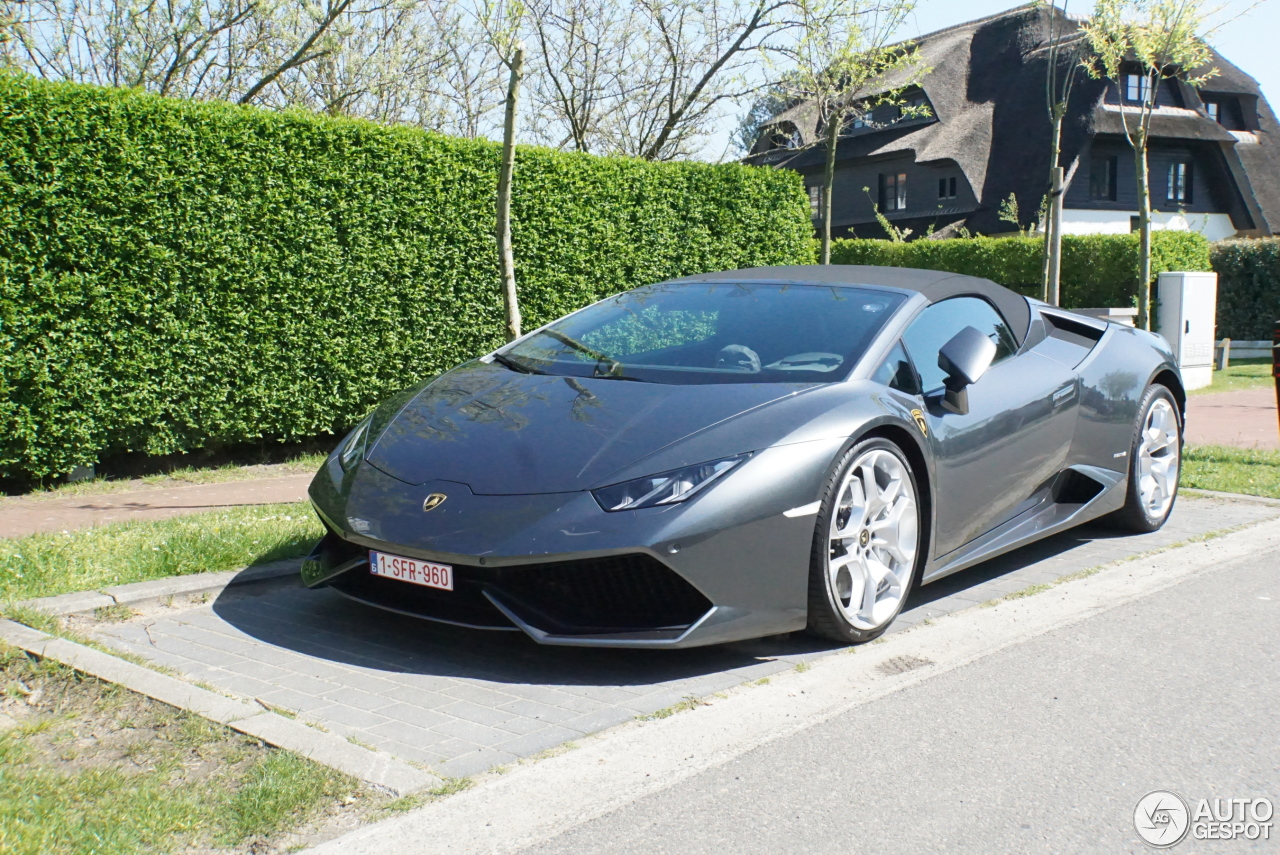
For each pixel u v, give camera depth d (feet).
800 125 64.03
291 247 24.44
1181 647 12.05
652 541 10.20
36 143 20.47
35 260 20.67
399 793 8.01
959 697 10.49
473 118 55.11
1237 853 7.58
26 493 21.52
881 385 12.60
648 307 15.08
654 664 11.34
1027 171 91.09
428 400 13.41
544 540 10.28
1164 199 103.60
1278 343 22.79
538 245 29.32
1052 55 31.09
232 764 8.36
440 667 11.11
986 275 58.75
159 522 16.72
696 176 33.42
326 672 10.88
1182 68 37.24
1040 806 8.24
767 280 15.33
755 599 10.89
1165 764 9.04
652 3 52.49
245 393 24.12
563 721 9.69
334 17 43.01
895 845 7.59
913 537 12.48
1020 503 14.99
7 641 10.52
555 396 12.61
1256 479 21.86
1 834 7.00
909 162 100.42
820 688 10.66
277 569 14.21
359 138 25.41
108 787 7.89
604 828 7.72
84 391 21.56
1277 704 10.39
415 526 10.85
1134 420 16.97
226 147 23.13
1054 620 13.03
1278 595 14.12
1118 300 52.26
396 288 26.55
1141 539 17.38
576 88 55.88
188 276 22.81
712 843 7.55
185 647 11.55
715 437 11.16
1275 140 118.32
